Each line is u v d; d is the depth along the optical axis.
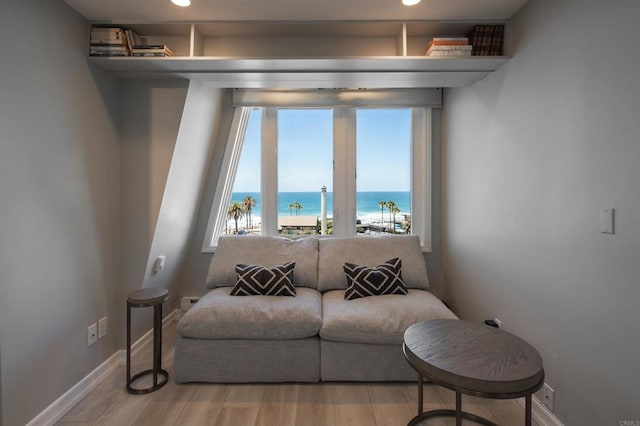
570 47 1.53
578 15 1.47
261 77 2.33
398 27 2.14
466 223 2.68
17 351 1.56
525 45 1.87
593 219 1.40
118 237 2.36
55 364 1.80
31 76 1.63
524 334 1.90
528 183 1.85
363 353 2.14
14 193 1.54
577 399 1.50
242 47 2.26
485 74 2.28
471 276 2.59
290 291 2.50
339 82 2.44
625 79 1.25
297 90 3.12
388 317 2.17
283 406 1.93
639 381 1.21
